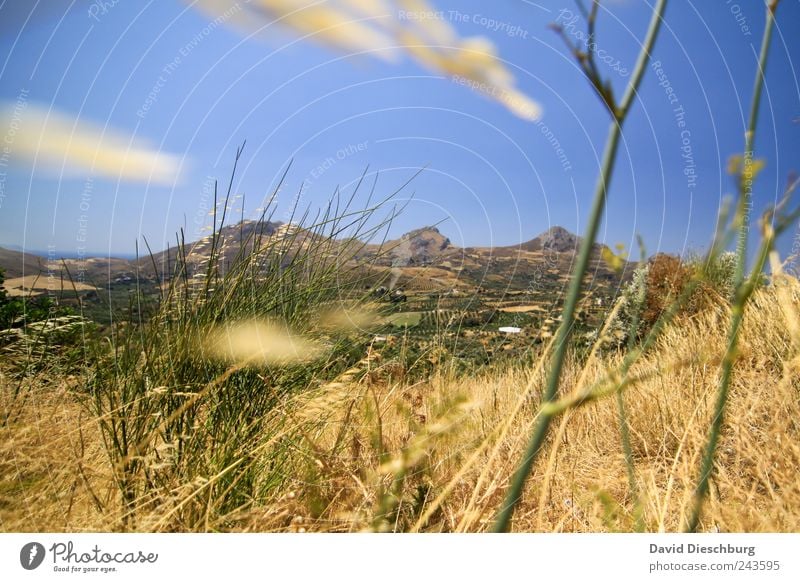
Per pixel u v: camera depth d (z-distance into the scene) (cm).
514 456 128
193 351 177
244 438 176
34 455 157
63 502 146
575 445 210
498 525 32
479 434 132
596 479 170
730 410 166
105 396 183
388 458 120
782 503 131
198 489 142
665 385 213
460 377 202
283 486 174
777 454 146
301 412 177
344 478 147
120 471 153
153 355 183
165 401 173
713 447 40
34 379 197
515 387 174
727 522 126
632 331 41
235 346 172
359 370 188
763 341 215
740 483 149
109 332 185
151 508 150
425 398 154
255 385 187
